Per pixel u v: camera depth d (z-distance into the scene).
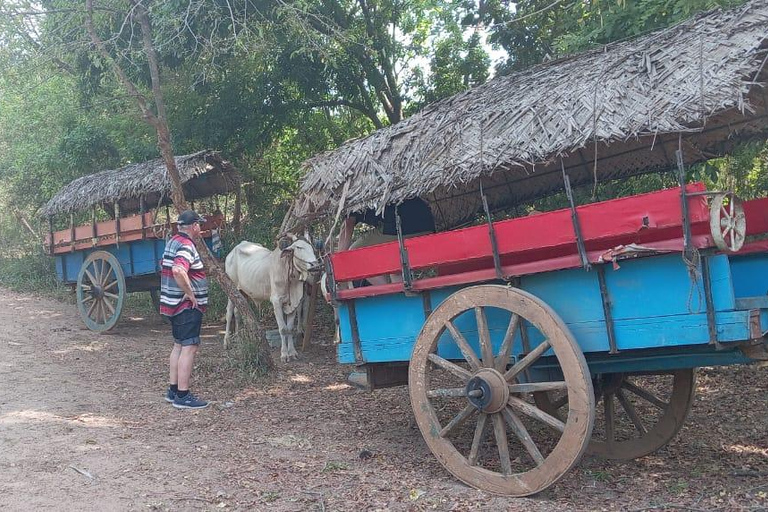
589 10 8.51
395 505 4.32
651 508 4.12
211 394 7.55
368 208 5.33
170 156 8.48
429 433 4.76
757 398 6.73
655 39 4.59
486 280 4.57
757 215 4.63
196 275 7.02
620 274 4.09
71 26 9.98
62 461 5.14
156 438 5.86
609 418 5.29
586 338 4.26
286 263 9.22
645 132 3.97
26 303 13.98
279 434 6.09
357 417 6.70
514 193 6.88
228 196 13.97
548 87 4.84
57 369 8.52
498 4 11.57
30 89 11.09
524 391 4.34
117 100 13.28
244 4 10.95
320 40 11.62
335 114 15.38
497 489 4.44
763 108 5.04
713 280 3.76
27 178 17.62
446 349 4.96
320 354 9.73
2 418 6.24
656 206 3.83
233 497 4.53
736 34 4.08
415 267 4.84
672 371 5.04
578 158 6.22
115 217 11.34
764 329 3.78
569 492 4.50
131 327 11.98
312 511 4.28
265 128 13.67
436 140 5.11
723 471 4.83
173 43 10.81
